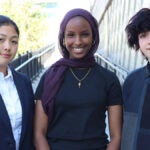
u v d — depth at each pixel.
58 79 2.41
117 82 2.47
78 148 2.35
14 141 2.23
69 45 2.44
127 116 2.26
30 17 17.47
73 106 2.37
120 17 7.71
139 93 2.22
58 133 2.40
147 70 2.22
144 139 2.10
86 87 2.40
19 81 2.40
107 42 10.87
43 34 19.06
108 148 2.39
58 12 24.11
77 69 2.45
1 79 2.29
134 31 2.21
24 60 9.34
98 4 14.44
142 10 2.19
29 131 2.39
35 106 2.50
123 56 6.87
